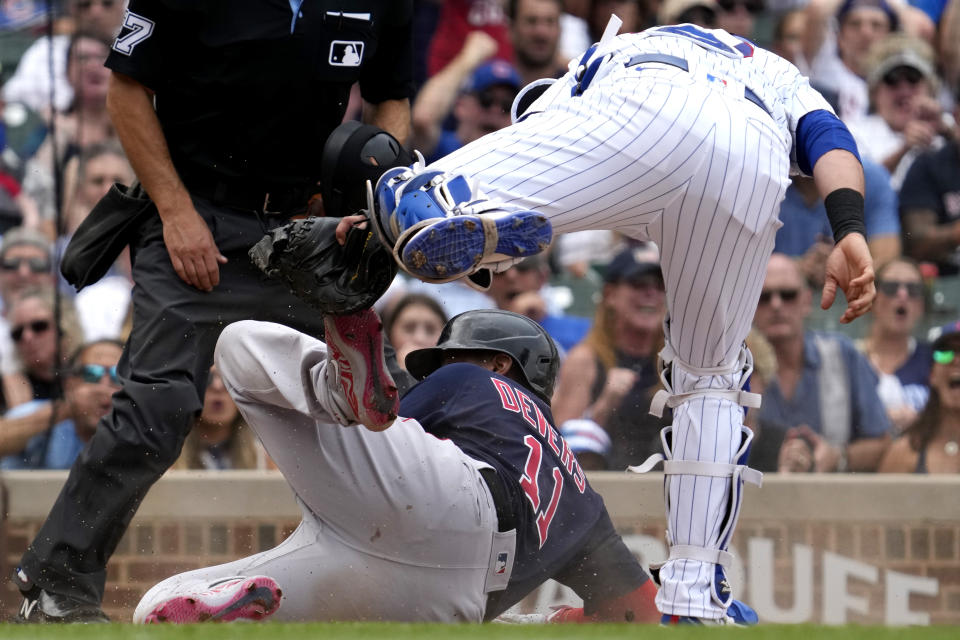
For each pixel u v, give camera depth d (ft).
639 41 30.89
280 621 31.94
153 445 36.22
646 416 71.15
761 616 69.77
